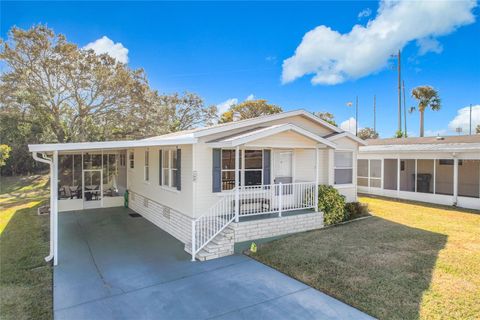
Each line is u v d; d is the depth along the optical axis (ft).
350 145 46.39
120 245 31.73
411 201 54.95
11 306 18.63
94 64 85.71
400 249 27.86
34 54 77.77
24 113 80.33
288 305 18.56
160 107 116.16
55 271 24.47
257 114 132.26
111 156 55.57
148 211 44.37
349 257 26.02
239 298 19.56
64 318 17.30
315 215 35.63
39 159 26.09
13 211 51.96
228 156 33.94
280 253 27.63
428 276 21.81
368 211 45.42
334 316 17.16
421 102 103.60
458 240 30.53
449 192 57.67
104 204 55.01
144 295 20.15
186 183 32.37
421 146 57.62
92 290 20.94
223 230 29.81
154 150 41.88
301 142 34.12
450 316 16.65
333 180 44.42
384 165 61.87
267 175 36.37
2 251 29.53
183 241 32.91
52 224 26.48
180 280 22.57
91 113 89.20
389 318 16.69
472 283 20.59
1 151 74.64
